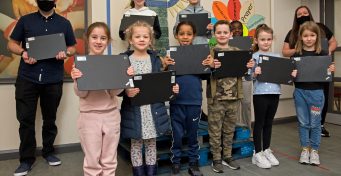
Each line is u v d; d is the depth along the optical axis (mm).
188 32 2467
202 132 2723
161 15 3408
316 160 2670
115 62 1910
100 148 1969
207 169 2594
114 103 2062
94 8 3184
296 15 3295
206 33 2910
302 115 2723
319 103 2652
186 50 2318
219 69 2367
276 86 2609
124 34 2770
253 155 2773
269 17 4145
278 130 3939
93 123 1954
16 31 2527
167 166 2602
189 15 2893
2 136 2936
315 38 2658
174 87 2154
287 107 4402
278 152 3037
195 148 2473
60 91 2723
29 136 2584
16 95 2555
